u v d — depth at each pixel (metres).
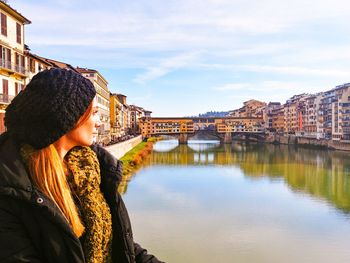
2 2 30.06
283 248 21.95
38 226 1.48
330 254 21.14
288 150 107.88
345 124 101.69
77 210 1.73
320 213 30.59
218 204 33.78
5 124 1.63
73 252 1.52
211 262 19.56
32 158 1.57
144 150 90.50
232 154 93.56
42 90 1.55
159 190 40.59
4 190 1.41
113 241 1.96
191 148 119.19
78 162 1.83
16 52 33.91
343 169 60.06
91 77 69.38
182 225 26.62
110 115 97.06
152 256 2.29
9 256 1.41
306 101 130.00
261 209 31.91
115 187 1.93
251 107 196.38
